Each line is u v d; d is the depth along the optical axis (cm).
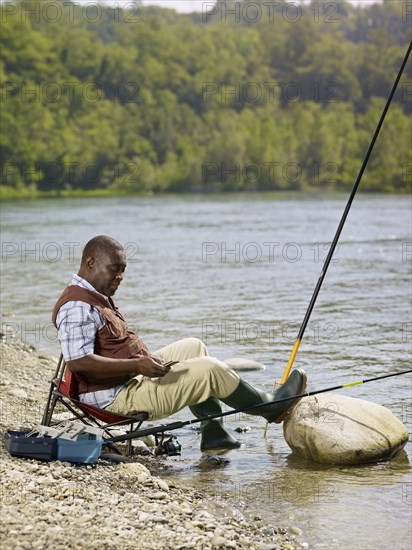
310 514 649
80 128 10362
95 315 699
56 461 674
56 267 2456
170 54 12650
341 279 2183
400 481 723
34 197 9056
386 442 779
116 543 521
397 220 4853
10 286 1995
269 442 833
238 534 597
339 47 13988
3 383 961
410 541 603
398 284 2080
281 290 1945
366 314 1591
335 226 4344
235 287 1988
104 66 11756
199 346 768
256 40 13712
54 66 11056
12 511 550
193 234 3831
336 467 759
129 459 734
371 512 654
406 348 1255
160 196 8912
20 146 9481
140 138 10669
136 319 1502
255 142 10544
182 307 1656
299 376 782
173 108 11275
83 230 4106
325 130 11188
